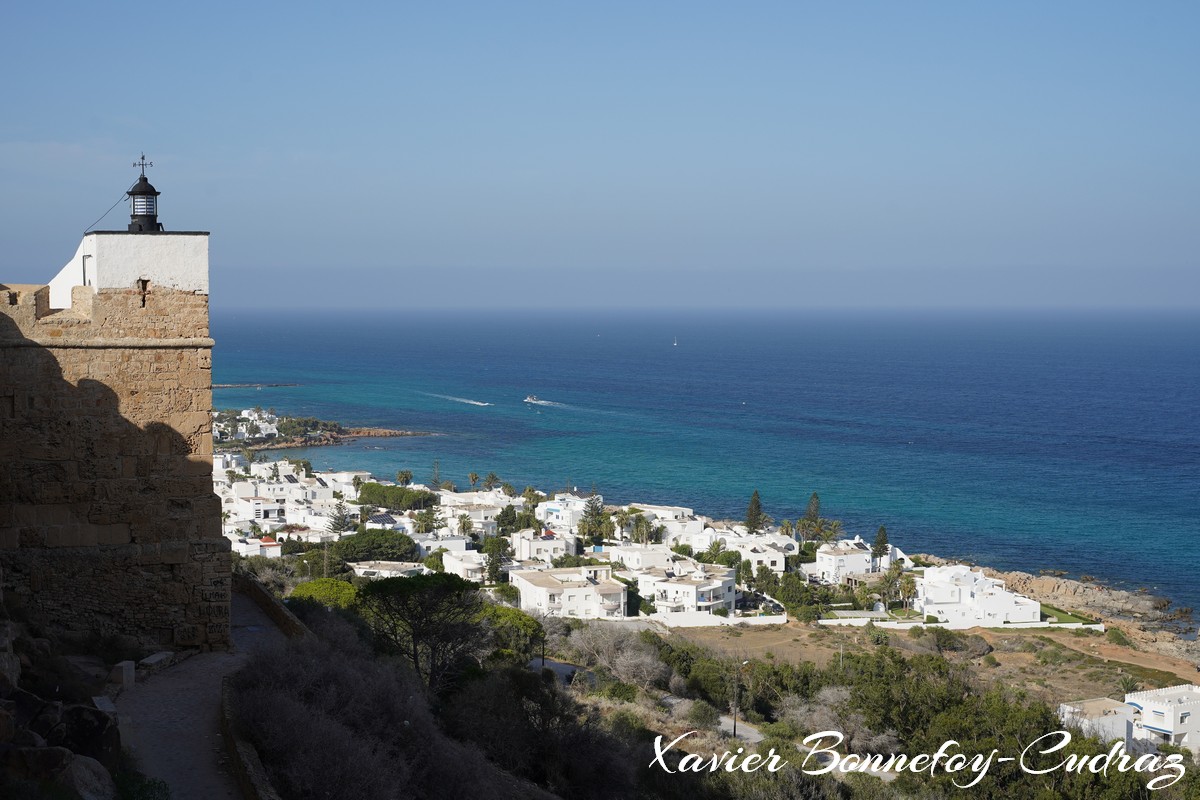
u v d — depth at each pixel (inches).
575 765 1478.8
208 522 1273.4
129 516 1240.2
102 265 1214.9
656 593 5113.2
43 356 1198.9
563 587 4776.1
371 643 1662.2
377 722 1101.1
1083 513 7815.0
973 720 2139.5
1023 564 6378.0
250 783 891.4
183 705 1103.0
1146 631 4857.3
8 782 727.1
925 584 5187.0
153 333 1237.1
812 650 4207.7
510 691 1544.0
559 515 6776.6
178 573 1261.1
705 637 4404.5
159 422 1245.7
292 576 3809.1
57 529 1213.1
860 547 6274.6
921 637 4542.3
